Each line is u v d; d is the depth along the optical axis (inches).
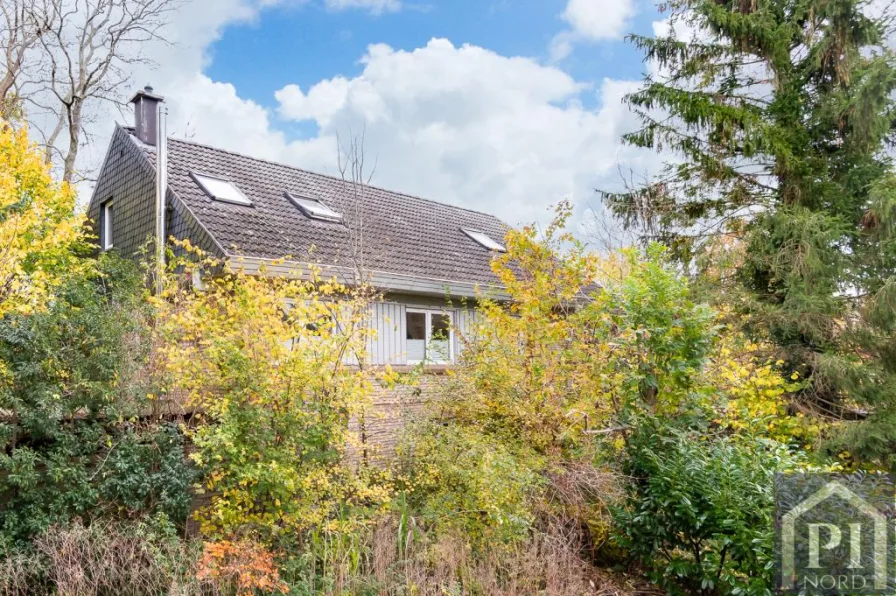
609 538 278.1
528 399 298.2
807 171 419.2
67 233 295.7
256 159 523.8
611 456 282.4
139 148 470.9
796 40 443.5
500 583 234.8
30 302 231.5
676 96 443.8
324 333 244.7
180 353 231.0
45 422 209.0
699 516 232.8
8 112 560.7
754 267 436.1
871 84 397.4
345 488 243.0
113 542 204.7
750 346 356.8
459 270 500.1
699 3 442.3
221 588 207.5
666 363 274.5
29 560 196.2
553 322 310.2
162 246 303.6
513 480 257.6
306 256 391.2
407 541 239.5
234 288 249.4
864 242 421.1
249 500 227.6
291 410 233.3
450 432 281.3
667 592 257.4
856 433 376.8
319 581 219.6
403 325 435.2
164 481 228.4
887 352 405.1
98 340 227.8
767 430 306.0
